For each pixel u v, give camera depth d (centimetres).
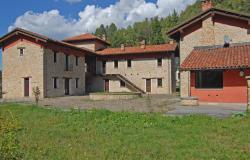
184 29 2720
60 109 1828
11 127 852
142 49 4641
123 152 794
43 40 3472
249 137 945
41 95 3503
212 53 2338
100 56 4875
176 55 4872
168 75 4459
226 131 1035
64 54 3925
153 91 4544
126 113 1466
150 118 1308
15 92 3700
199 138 941
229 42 2534
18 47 3681
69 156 760
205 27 2627
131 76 4681
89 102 2673
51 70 3656
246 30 2533
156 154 773
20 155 727
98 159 732
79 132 1082
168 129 1101
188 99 2088
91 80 4869
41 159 734
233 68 1997
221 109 1783
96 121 1286
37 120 1387
